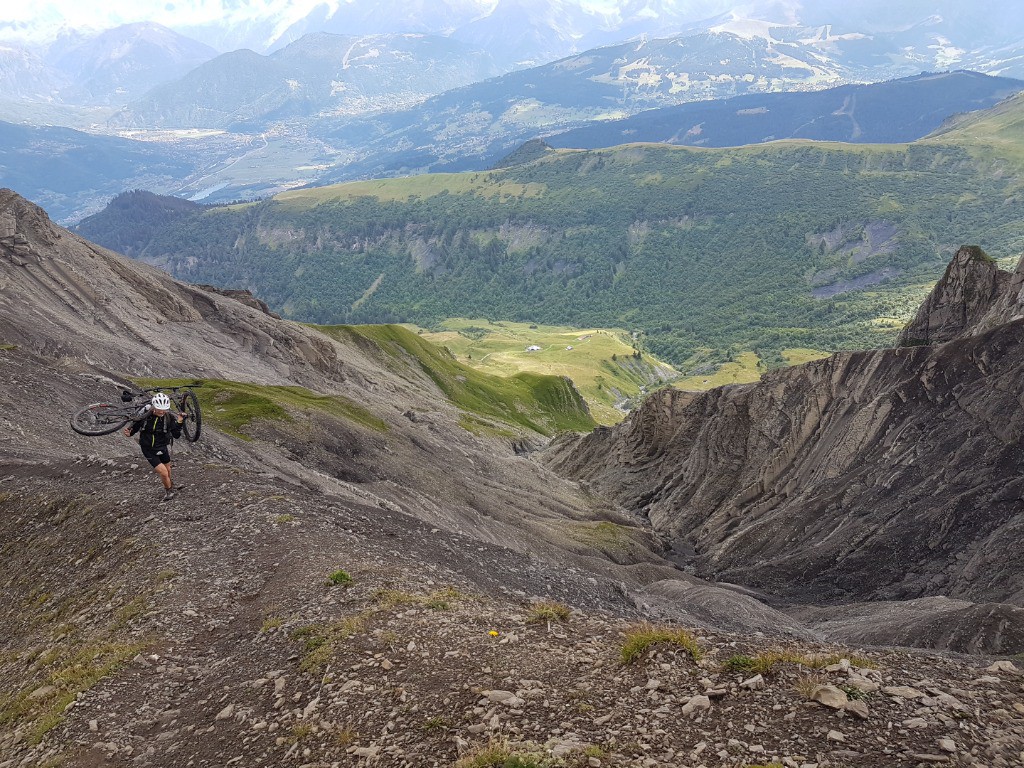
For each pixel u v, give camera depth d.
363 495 48.88
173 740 11.38
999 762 7.82
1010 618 32.91
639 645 11.52
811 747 8.42
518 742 9.20
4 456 30.61
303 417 68.12
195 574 18.11
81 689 12.91
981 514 60.78
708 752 8.55
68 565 20.84
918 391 73.69
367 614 14.34
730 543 75.75
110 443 39.06
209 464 28.70
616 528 77.75
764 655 10.77
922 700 9.16
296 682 12.18
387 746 9.75
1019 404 64.81
